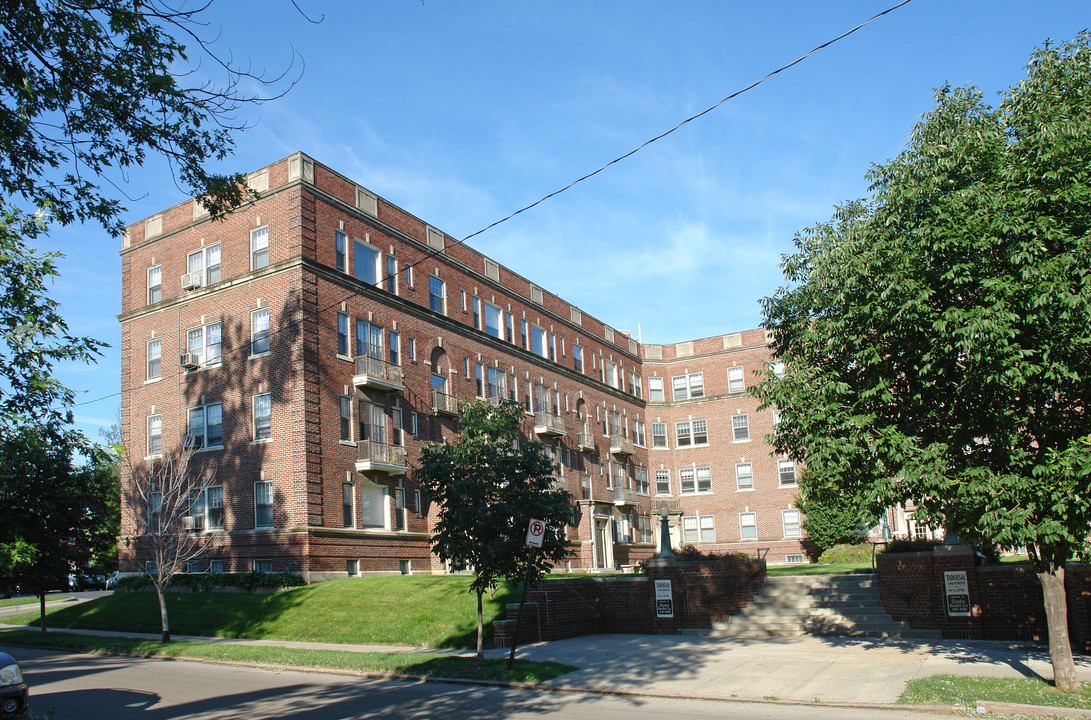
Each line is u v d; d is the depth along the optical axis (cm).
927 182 1350
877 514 1556
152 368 3644
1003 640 1902
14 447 1117
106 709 1391
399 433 3625
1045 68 1330
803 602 2298
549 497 1773
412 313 3841
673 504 6041
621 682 1522
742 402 5969
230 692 1546
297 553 3050
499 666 1655
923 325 1345
